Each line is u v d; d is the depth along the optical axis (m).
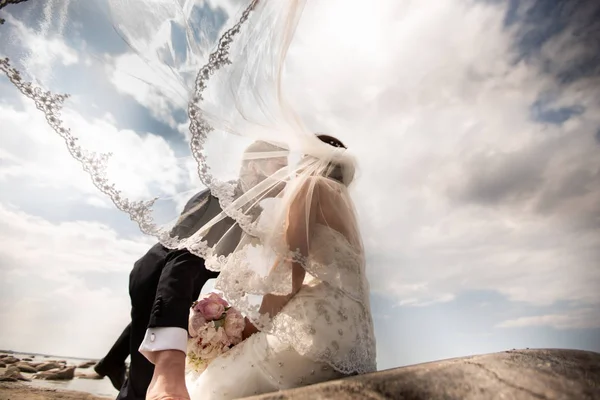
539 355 1.33
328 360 1.74
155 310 1.71
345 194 2.21
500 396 1.16
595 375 1.19
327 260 1.91
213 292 2.10
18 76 1.47
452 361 1.35
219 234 1.80
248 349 1.89
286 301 1.85
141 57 1.68
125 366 2.42
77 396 4.23
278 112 2.06
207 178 1.67
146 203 1.66
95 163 1.56
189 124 1.64
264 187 1.87
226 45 1.74
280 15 1.95
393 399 1.21
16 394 4.10
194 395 1.86
